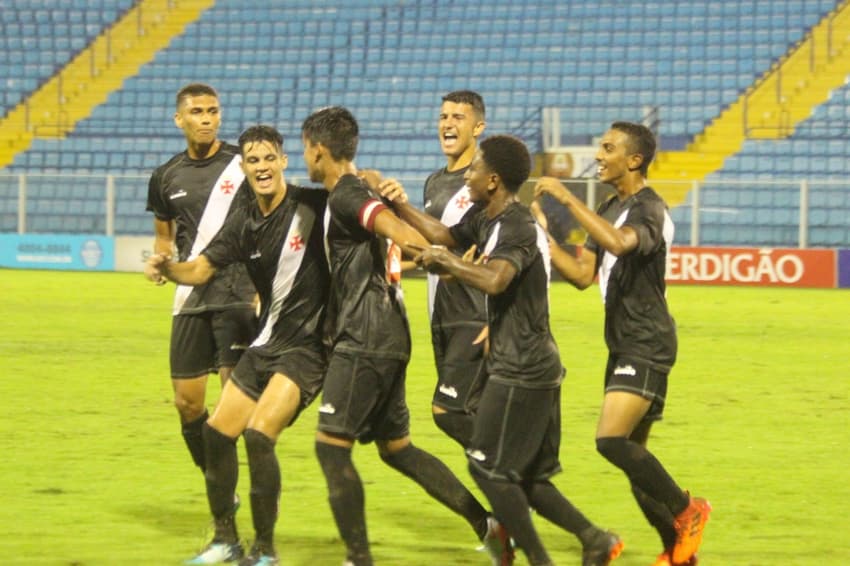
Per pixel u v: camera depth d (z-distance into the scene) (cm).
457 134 1850
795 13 8231
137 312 4828
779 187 6762
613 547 1429
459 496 1538
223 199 1867
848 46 7981
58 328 4303
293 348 1510
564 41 8494
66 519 1775
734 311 5062
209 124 1856
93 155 8206
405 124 8262
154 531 1714
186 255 1897
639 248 1461
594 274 1560
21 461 2191
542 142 7356
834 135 7431
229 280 1814
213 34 8931
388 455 1547
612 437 1498
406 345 1470
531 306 1390
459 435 1755
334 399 1433
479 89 8350
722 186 6769
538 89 8269
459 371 1734
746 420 2702
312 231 1503
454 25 8706
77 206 7525
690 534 1512
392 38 8738
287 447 2358
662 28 8394
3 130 8462
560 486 2044
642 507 1547
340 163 1473
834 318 4825
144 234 7331
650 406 1523
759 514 1861
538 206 1502
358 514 1430
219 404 1558
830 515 1856
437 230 1508
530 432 1397
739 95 7912
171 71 8769
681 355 3772
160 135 8138
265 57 8781
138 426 2552
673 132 7800
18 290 5697
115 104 8594
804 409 2848
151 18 9044
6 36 9006
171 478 2064
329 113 1470
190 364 1839
